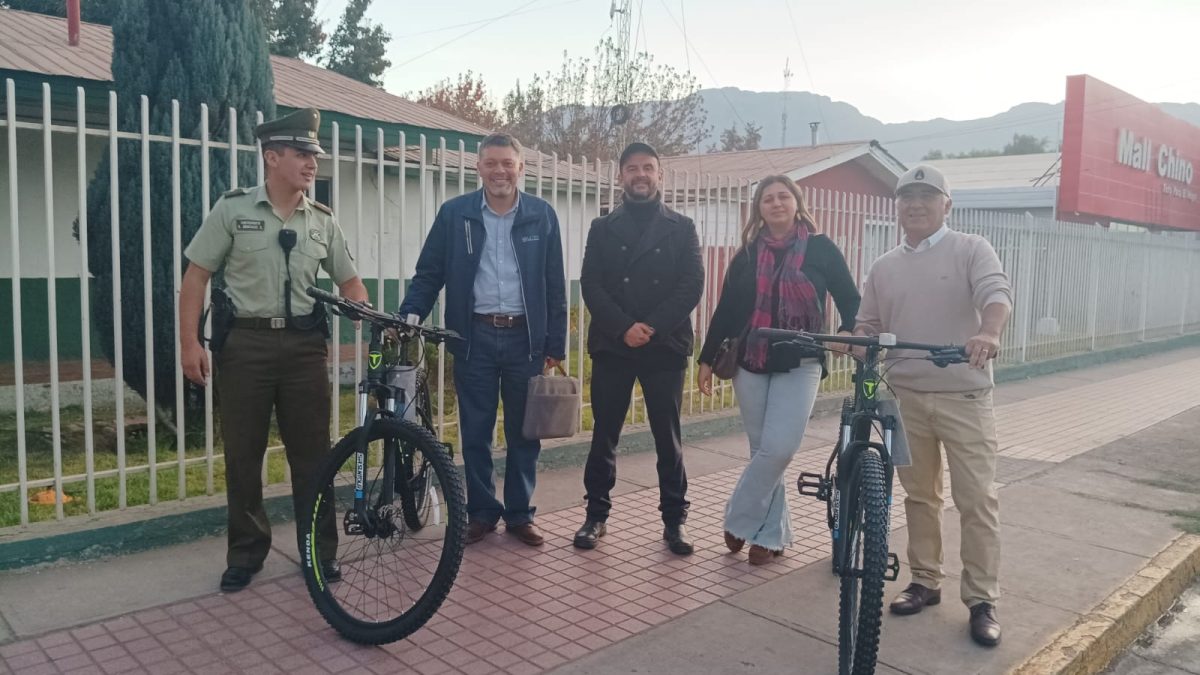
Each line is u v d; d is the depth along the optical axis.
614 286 4.61
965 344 3.51
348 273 4.19
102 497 5.15
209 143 4.71
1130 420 8.84
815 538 4.91
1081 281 13.39
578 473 6.12
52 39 9.11
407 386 3.70
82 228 4.34
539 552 4.57
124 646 3.40
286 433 4.04
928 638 3.69
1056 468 6.75
